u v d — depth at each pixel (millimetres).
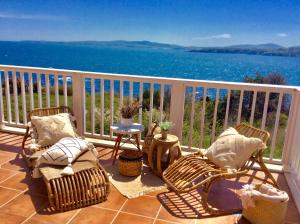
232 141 2893
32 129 3594
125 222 2400
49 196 2502
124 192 2848
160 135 3285
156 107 5961
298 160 3066
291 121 3301
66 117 3709
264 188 2479
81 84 4031
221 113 6059
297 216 2586
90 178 2695
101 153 3850
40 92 4320
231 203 2746
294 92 3229
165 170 2900
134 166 3158
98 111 5805
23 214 2453
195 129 5883
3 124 4590
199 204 2711
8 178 3057
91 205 2619
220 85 3475
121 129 3346
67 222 2373
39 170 2730
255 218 2398
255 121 6059
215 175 2561
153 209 2602
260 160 2898
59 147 2879
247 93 5934
